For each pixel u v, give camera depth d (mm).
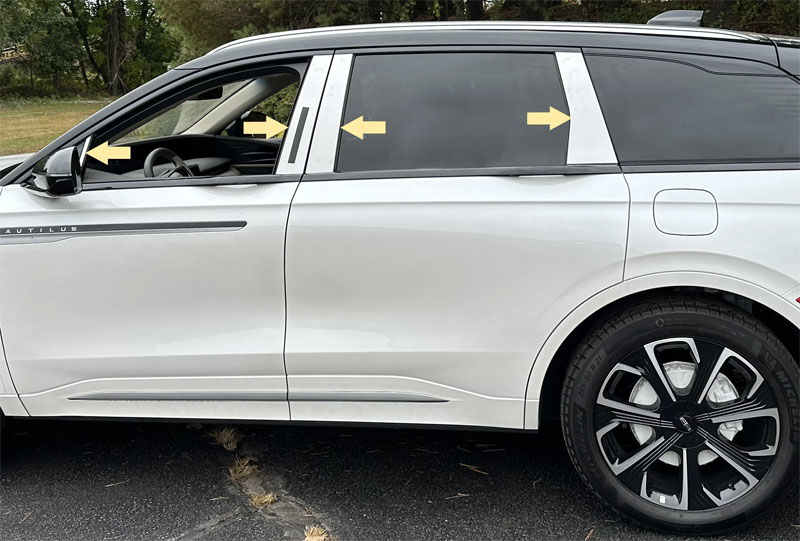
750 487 2082
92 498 2424
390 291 2152
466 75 2213
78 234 2248
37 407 2414
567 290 2062
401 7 7461
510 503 2352
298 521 2271
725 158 2047
